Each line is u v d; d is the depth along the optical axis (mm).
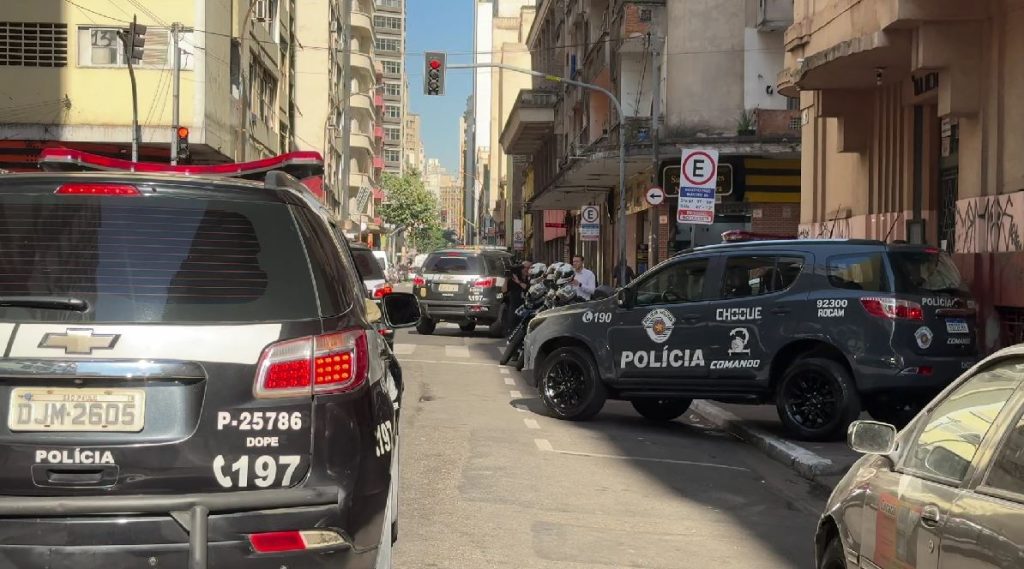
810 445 10477
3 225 4090
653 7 34000
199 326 3945
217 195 4219
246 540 3848
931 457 4051
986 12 13531
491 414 12641
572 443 10898
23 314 3908
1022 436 3459
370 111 84812
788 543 7152
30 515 3723
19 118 30219
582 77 45250
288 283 4145
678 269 11844
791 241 11148
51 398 3824
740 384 11227
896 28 14055
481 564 6301
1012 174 13258
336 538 3982
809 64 16000
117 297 3961
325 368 4062
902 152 16578
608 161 33031
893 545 4020
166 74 30359
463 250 26469
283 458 3947
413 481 8570
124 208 4145
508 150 67250
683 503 8312
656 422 13062
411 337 25578
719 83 32219
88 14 30203
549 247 68375
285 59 46688
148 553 3764
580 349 12430
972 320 10695
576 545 6859
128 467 3807
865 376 10328
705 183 17469
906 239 16266
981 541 3346
